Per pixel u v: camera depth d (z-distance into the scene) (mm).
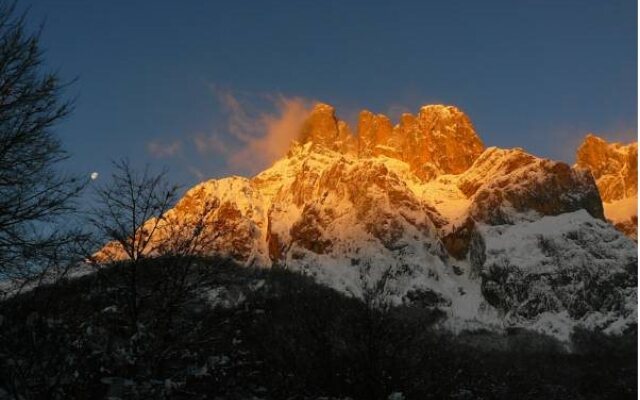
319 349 33125
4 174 18875
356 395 32281
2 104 19234
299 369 31625
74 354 15641
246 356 21984
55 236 19250
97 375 16297
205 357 20078
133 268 22266
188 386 18562
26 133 19125
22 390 14023
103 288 21922
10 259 18328
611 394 81750
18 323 15836
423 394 34906
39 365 14695
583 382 85688
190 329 20812
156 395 15820
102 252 23938
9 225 18609
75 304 18828
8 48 19484
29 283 18250
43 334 15742
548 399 60750
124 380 15398
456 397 36844
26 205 19078
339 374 32719
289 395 24516
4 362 14398
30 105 19469
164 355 18422
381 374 32875
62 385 15094
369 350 33312
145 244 23766
